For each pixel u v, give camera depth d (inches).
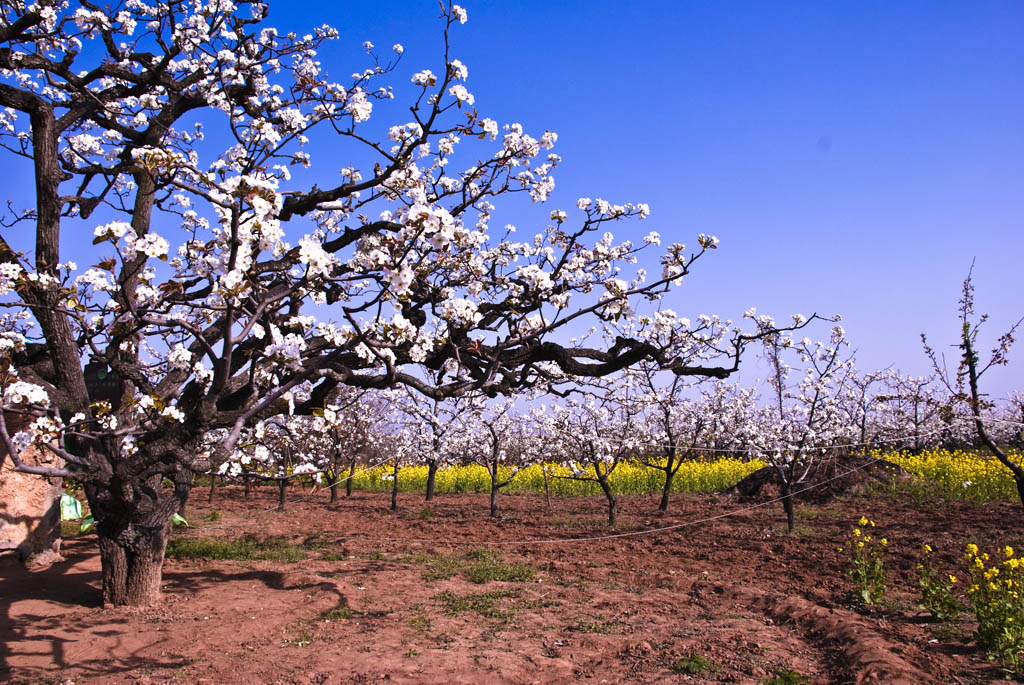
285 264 218.1
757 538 458.9
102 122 326.0
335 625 279.0
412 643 251.3
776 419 713.6
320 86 299.6
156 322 217.3
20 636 253.3
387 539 502.6
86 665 228.8
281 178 286.7
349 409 658.2
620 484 758.5
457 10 243.3
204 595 324.5
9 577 354.6
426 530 542.6
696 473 770.8
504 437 741.3
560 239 312.5
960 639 240.1
